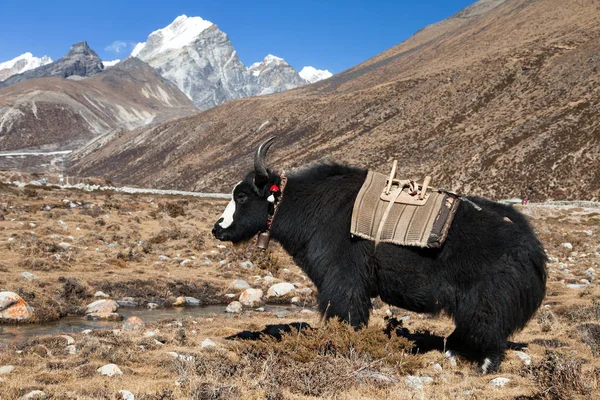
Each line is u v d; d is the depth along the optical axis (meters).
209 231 19.84
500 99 133.62
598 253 20.33
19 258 13.07
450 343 6.89
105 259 14.25
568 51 144.88
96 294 11.26
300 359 5.67
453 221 5.70
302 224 6.17
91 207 23.61
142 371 5.74
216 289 12.70
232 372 5.40
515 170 94.00
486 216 5.71
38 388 4.95
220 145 197.12
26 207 22.19
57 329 8.85
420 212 5.73
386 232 5.72
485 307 5.53
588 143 93.19
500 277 5.51
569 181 86.25
